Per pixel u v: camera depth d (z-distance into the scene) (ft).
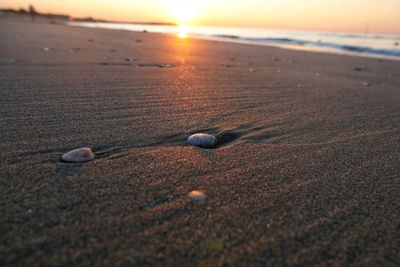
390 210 0.53
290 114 1.12
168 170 0.62
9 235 0.39
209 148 0.77
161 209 0.48
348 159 0.74
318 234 0.45
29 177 0.54
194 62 2.57
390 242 0.45
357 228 0.47
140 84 1.45
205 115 1.03
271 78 1.99
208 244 0.41
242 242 0.42
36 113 0.91
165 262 0.37
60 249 0.37
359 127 1.02
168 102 1.16
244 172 0.64
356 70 2.96
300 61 3.49
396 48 7.10
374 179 0.64
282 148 0.79
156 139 0.79
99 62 2.07
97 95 1.18
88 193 0.51
